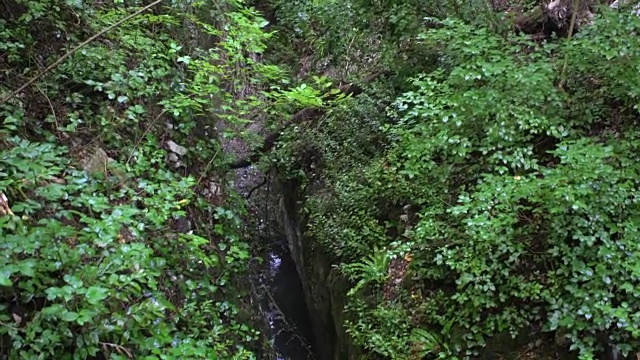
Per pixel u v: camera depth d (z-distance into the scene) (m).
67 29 3.86
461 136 3.82
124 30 4.26
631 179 3.30
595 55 3.68
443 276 3.78
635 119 3.73
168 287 3.21
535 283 3.24
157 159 3.78
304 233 5.96
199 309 3.38
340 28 6.09
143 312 2.54
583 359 2.79
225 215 4.19
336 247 4.93
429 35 4.15
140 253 2.49
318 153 6.29
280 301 6.49
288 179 6.83
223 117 4.67
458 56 4.15
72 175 3.09
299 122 6.57
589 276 2.95
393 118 5.50
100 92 3.81
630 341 2.80
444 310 3.67
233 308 3.73
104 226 2.46
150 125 3.88
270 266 7.01
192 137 4.45
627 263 2.85
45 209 2.81
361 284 4.25
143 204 3.41
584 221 3.02
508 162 3.84
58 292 2.06
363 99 5.89
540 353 3.17
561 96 3.78
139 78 3.93
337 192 5.34
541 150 4.00
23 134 3.18
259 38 4.63
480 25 4.53
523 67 3.63
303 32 8.10
